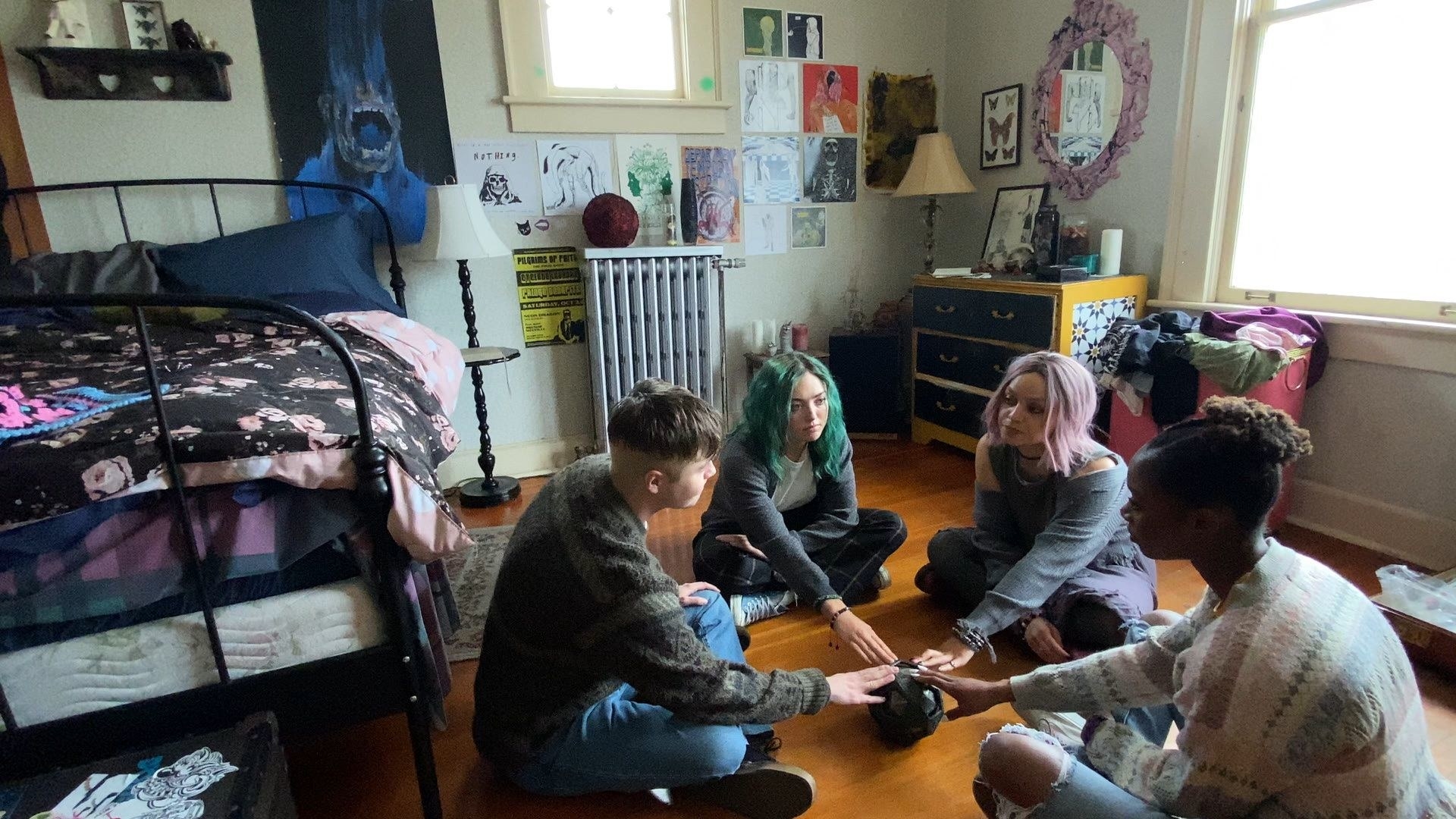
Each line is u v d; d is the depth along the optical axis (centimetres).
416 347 211
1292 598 77
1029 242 313
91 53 231
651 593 105
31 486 91
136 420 107
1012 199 326
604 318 299
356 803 135
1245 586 80
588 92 299
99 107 239
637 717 121
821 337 365
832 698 123
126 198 247
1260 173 239
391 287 279
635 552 106
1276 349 207
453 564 228
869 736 149
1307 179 228
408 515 108
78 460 94
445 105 277
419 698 117
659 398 105
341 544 110
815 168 345
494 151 287
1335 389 225
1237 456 77
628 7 301
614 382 305
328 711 112
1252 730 75
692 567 207
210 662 106
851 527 195
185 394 124
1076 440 154
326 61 260
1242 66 238
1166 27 255
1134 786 97
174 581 101
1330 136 220
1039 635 162
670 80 313
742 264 328
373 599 112
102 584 97
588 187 304
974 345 298
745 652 177
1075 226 285
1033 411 152
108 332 196
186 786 91
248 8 249
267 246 240
